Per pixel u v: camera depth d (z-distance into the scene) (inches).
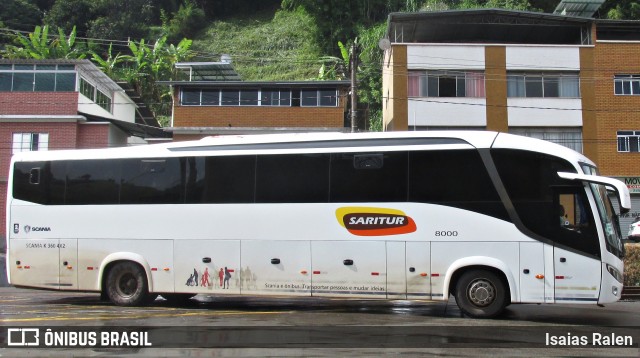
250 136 470.9
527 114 1209.4
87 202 490.6
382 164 433.7
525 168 411.2
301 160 450.0
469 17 1268.5
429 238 416.5
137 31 2532.0
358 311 465.4
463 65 1218.0
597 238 393.7
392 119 1224.2
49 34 2233.0
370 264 424.8
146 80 1930.4
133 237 476.1
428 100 1208.8
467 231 411.2
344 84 1218.0
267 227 447.2
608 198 429.7
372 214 428.8
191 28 2783.0
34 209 500.1
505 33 1326.3
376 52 1899.6
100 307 482.6
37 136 1182.3
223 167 465.4
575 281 392.8
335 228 434.6
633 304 576.1
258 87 1232.8
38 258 492.7
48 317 414.3
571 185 402.3
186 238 464.1
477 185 415.5
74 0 2468.0
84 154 501.4
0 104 1187.3
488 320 406.3
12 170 512.7
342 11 2251.5
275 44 2578.7
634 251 756.0
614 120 1211.9
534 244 401.4
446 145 426.3
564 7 1323.8
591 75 1221.1
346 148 442.9
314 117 1211.2
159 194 476.4
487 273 410.3
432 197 420.5
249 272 447.2
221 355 285.1
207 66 1450.5
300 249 438.9
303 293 435.5
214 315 429.7
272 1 3046.3
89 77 1299.2
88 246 484.7
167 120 1904.5
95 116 1224.8
